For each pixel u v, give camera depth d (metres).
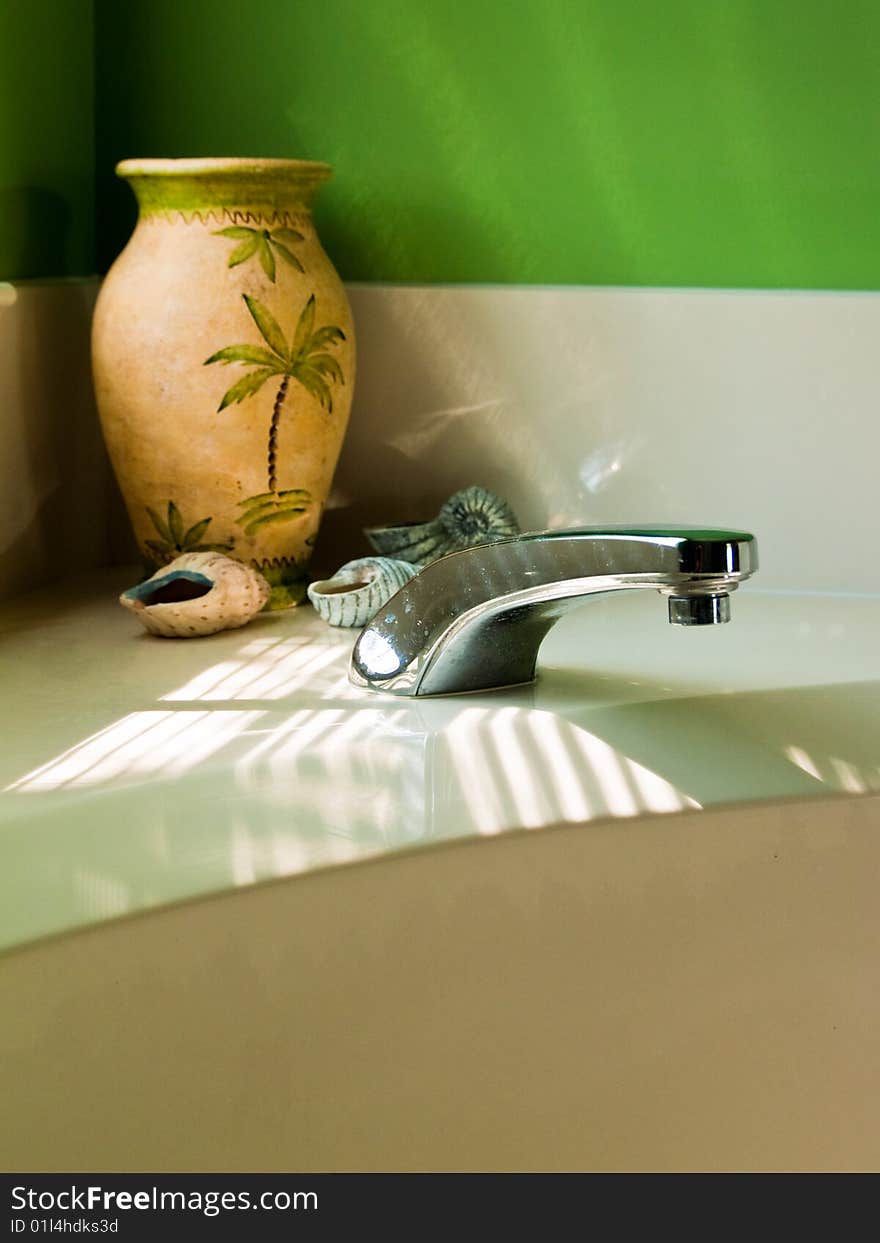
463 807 0.60
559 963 0.61
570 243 0.93
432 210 0.95
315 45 0.94
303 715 0.65
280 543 0.89
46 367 0.92
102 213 0.99
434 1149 0.59
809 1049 0.65
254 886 0.53
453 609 0.66
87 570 1.00
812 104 0.89
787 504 0.92
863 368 0.89
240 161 0.82
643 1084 0.63
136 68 0.97
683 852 0.63
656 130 0.91
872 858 0.66
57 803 0.53
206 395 0.83
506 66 0.92
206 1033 0.52
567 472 0.94
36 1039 0.47
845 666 0.74
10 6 0.87
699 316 0.91
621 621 0.86
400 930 0.57
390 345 0.96
